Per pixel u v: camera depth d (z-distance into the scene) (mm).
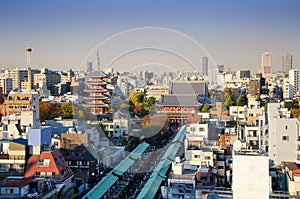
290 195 46156
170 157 80312
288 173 55188
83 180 68250
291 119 65000
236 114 111875
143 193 59406
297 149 64750
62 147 76125
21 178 59062
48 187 55906
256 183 40062
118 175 73375
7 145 65125
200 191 45938
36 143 62500
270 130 65812
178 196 48281
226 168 67125
